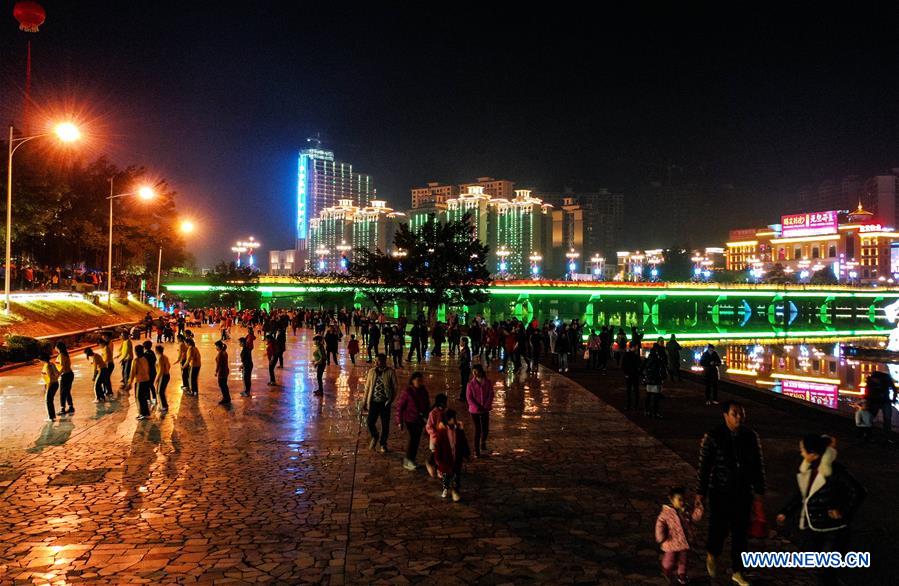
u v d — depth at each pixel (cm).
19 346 2769
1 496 986
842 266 18138
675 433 1475
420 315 3791
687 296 13050
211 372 2580
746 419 1659
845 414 1752
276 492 1012
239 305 8456
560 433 1470
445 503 966
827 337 9169
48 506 942
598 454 1273
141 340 4225
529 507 950
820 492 646
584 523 887
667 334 8975
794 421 1634
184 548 792
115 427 1486
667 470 1158
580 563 756
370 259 4509
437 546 803
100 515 906
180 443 1332
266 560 758
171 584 696
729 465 696
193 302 9631
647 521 895
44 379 1542
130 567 738
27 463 1172
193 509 933
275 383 2233
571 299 12850
